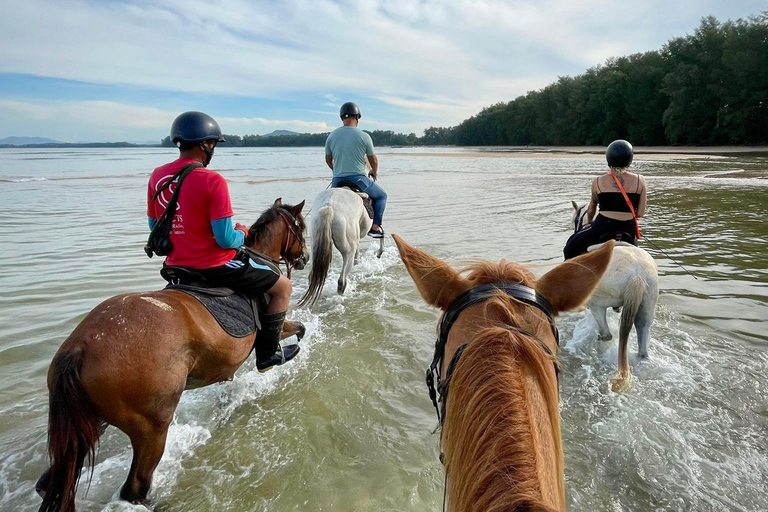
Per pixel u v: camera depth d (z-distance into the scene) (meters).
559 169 31.00
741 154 38.84
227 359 3.22
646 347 4.51
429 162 42.88
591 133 78.25
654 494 3.00
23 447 3.45
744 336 5.07
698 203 13.59
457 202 15.77
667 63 62.16
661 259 7.95
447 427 1.43
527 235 10.26
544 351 1.49
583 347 5.03
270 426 3.78
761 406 3.86
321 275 5.98
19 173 29.95
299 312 6.06
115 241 9.96
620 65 74.94
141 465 2.76
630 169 25.84
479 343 1.45
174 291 3.07
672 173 23.16
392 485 3.13
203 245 3.21
